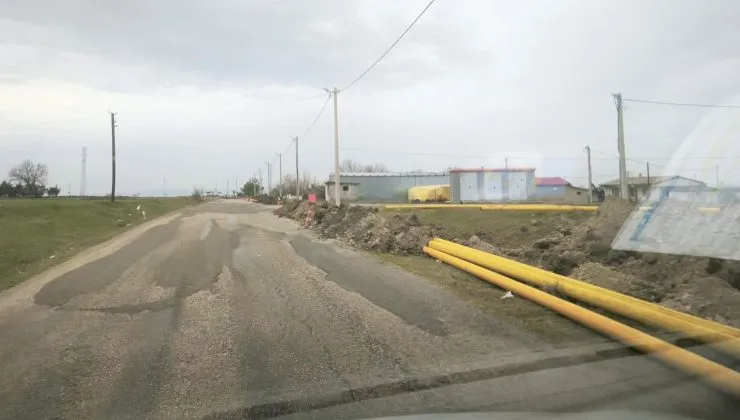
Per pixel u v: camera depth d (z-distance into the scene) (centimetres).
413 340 574
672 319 527
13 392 448
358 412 389
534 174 5612
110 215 3162
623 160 3089
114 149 4766
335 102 3183
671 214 992
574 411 373
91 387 457
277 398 422
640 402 393
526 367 479
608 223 1094
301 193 8156
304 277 977
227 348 561
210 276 1008
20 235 1825
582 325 616
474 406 392
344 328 628
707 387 424
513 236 1612
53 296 855
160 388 451
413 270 1024
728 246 803
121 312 738
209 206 5259
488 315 671
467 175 5503
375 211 1853
